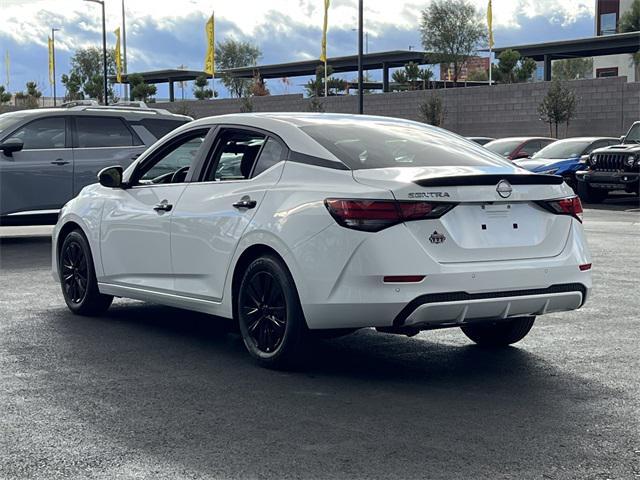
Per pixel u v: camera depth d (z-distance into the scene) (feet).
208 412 15.33
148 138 43.98
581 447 13.47
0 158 40.86
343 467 12.59
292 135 18.69
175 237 20.47
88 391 16.74
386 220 16.12
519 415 15.17
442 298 16.21
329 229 16.56
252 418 14.98
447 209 16.44
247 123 19.95
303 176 17.80
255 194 18.51
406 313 16.14
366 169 17.24
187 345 20.88
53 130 42.22
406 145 18.78
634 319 24.04
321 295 16.65
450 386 17.13
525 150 80.48
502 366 18.81
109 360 19.31
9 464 12.75
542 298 17.29
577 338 21.65
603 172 70.33
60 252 25.26
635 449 13.38
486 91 145.28
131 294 22.36
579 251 18.01
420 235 16.25
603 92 130.82
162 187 21.49
